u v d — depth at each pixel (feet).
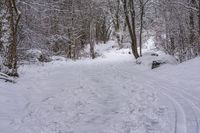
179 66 57.62
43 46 96.68
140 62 77.61
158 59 67.56
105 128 27.25
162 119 27.84
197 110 29.94
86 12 140.56
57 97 41.81
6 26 58.95
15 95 40.88
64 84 51.57
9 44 55.88
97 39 209.87
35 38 87.86
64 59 111.45
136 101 36.45
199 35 68.80
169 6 82.58
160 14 91.50
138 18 120.26
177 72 53.62
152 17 112.47
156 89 42.88
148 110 31.63
